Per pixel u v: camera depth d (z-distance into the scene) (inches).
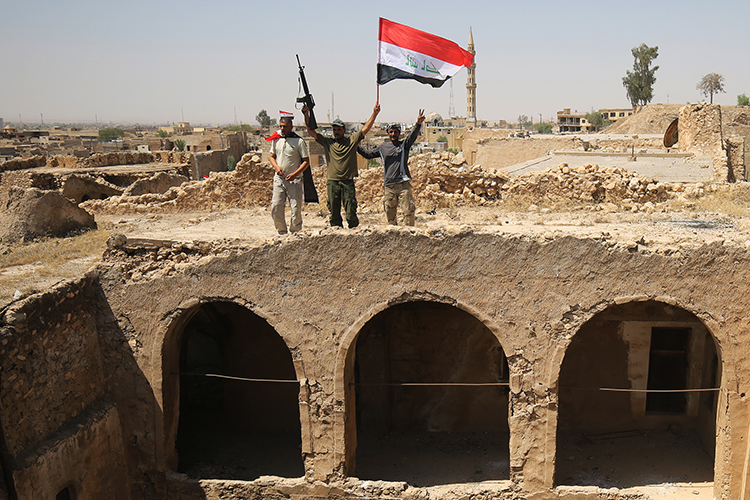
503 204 627.8
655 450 521.7
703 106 1124.5
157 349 449.7
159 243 441.1
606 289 407.2
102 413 442.9
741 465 423.8
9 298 391.2
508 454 525.7
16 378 367.9
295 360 436.8
